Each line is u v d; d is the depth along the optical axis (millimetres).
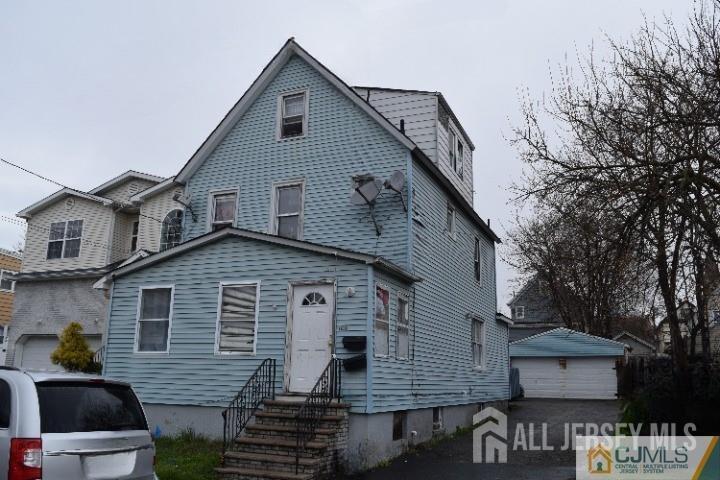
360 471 11742
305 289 13555
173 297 14859
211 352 14148
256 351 13672
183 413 14102
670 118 11625
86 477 6207
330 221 15992
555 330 34719
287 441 11242
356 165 16109
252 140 17625
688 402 14633
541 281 40500
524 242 40281
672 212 11672
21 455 5805
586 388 33594
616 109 12570
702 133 11703
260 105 17812
